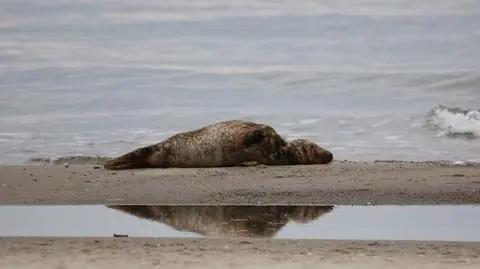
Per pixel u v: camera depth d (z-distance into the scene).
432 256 38.75
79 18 151.25
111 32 145.88
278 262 36.97
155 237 44.81
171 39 143.00
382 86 115.50
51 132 92.25
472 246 41.88
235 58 132.88
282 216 52.81
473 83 115.06
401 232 47.47
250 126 73.69
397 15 151.00
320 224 50.06
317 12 153.25
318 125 94.81
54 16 151.62
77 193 61.12
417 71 121.19
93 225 49.88
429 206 56.06
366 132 91.06
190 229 48.50
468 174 66.06
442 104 102.81
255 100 109.31
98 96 111.00
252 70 124.88
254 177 66.19
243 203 57.66
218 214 53.69
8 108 103.94
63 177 66.94
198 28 147.62
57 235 46.59
